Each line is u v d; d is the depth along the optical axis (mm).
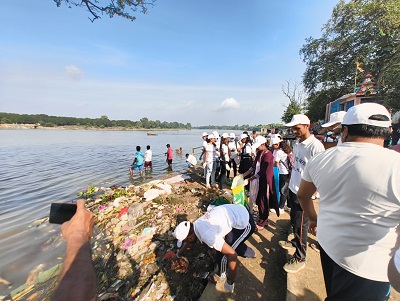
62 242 5223
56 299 691
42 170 14414
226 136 9242
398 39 9789
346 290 1434
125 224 5898
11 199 8625
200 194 7844
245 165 7730
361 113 1428
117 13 4621
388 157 1297
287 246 3797
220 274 3203
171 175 12547
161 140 51062
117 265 4145
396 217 1280
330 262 1607
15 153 22812
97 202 7906
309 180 1839
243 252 3412
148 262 4051
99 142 39812
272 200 4793
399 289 1020
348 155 1427
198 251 4215
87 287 732
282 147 5676
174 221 5672
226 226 2881
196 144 39969
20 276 4059
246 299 2938
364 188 1300
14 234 5648
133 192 8703
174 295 3238
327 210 1537
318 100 25453
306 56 22969
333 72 20484
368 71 14359
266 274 3383
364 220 1328
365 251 1351
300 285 2820
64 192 9562
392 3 13984
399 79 7594
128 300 3295
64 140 42906
